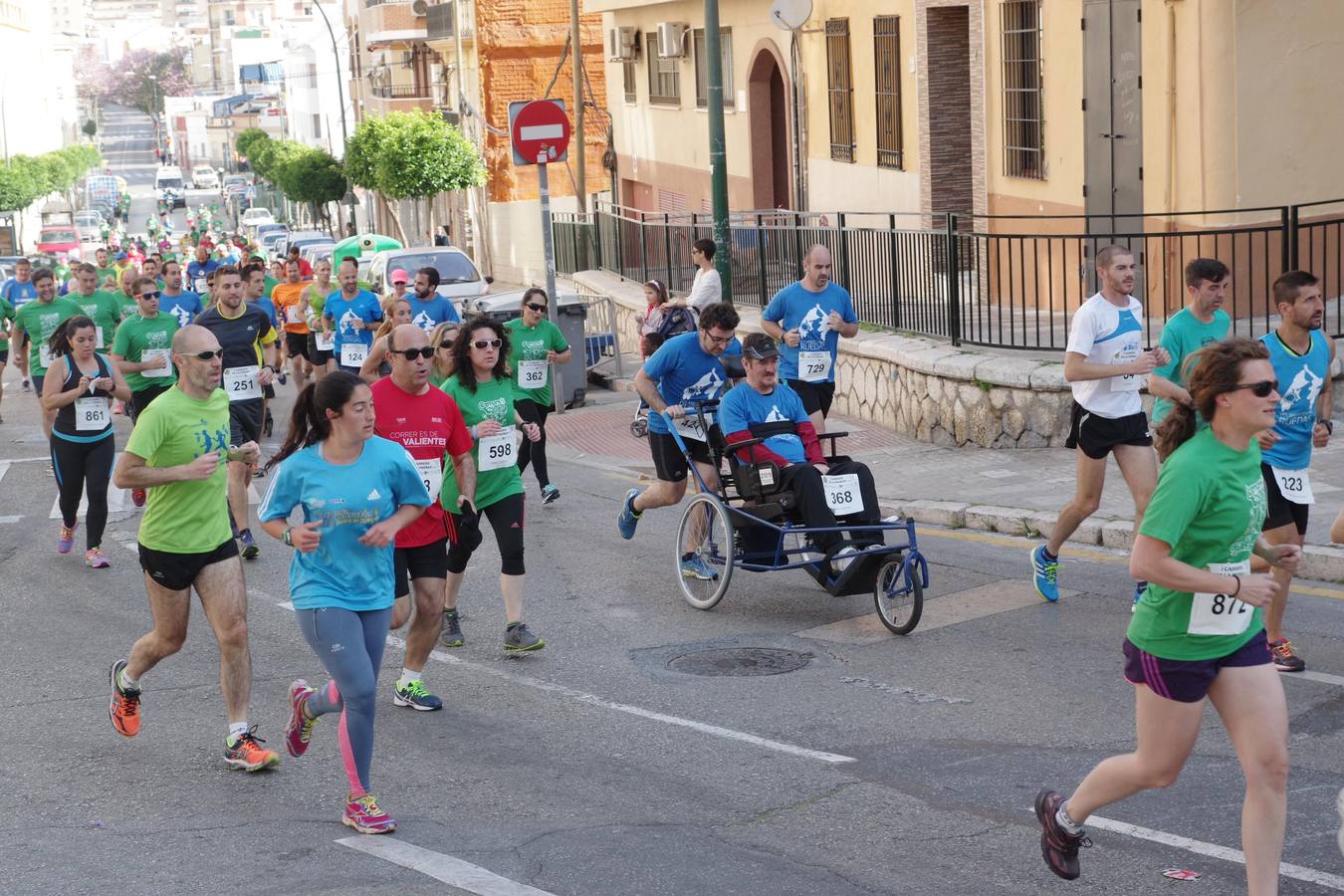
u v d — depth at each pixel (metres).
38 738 7.78
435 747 7.42
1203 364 4.87
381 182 47.97
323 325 18.11
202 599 7.18
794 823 6.19
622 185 36.62
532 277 46.25
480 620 9.92
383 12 56.44
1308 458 7.74
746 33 27.38
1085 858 5.66
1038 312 14.12
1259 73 14.20
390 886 5.57
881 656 8.66
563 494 14.37
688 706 7.95
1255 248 14.35
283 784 6.96
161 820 6.47
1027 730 7.24
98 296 19.64
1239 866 5.52
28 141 107.69
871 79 22.03
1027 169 17.66
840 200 23.72
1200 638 4.88
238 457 7.20
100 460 11.97
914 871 5.62
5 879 5.79
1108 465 12.66
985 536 11.35
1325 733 6.90
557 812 6.41
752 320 18.52
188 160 199.25
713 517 9.94
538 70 45.75
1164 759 5.03
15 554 12.64
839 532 9.38
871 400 16.12
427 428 7.89
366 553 6.34
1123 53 15.45
